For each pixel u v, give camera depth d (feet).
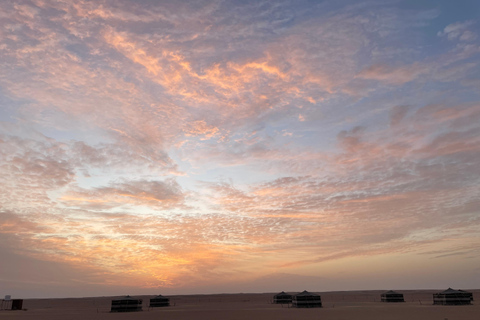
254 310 299.38
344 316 212.23
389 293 422.00
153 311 314.35
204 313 266.36
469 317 189.78
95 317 237.04
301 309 302.86
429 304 342.85
